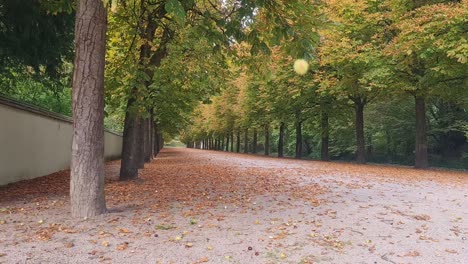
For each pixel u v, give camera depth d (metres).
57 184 11.18
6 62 12.49
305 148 49.44
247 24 8.28
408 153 32.66
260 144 67.56
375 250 4.88
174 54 10.06
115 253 4.59
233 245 4.99
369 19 18.66
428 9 15.00
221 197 8.84
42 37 10.62
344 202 8.30
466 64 15.35
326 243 5.16
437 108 28.58
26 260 4.29
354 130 34.72
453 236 5.56
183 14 5.20
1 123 10.35
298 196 9.09
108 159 26.23
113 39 12.10
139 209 7.19
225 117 46.38
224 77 12.57
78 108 6.26
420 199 8.80
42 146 13.55
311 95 24.97
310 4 7.53
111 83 11.53
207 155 38.47
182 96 14.10
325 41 19.50
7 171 10.80
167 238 5.25
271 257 4.55
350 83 20.22
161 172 15.64
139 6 10.40
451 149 29.59
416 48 15.23
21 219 6.24
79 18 6.18
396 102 26.89
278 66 22.78
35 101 20.36
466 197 9.14
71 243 4.92
